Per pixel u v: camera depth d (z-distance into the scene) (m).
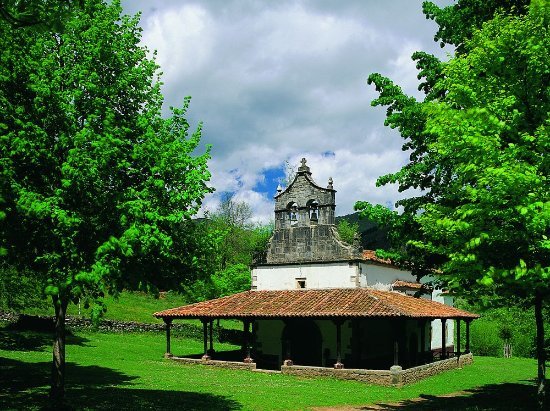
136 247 11.91
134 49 14.85
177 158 13.27
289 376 26.17
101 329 36.38
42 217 10.65
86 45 13.16
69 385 18.69
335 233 31.92
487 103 10.91
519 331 41.75
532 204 8.72
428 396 21.00
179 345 37.84
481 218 9.89
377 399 19.98
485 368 32.12
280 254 33.66
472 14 15.80
